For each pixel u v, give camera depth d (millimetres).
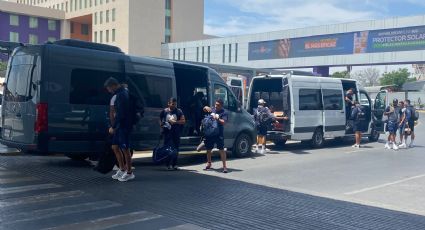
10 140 10352
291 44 48531
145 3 68688
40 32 75562
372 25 41750
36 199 7156
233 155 13555
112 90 8742
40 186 8156
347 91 18375
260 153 14719
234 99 13359
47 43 9836
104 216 6293
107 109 10461
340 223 6391
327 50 45281
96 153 10414
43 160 11578
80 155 10852
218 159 13070
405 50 39594
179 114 10641
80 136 10062
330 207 7371
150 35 69312
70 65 9914
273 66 50625
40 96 9531
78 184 8422
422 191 9078
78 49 10102
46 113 9547
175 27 73125
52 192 7688
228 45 57344
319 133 16672
